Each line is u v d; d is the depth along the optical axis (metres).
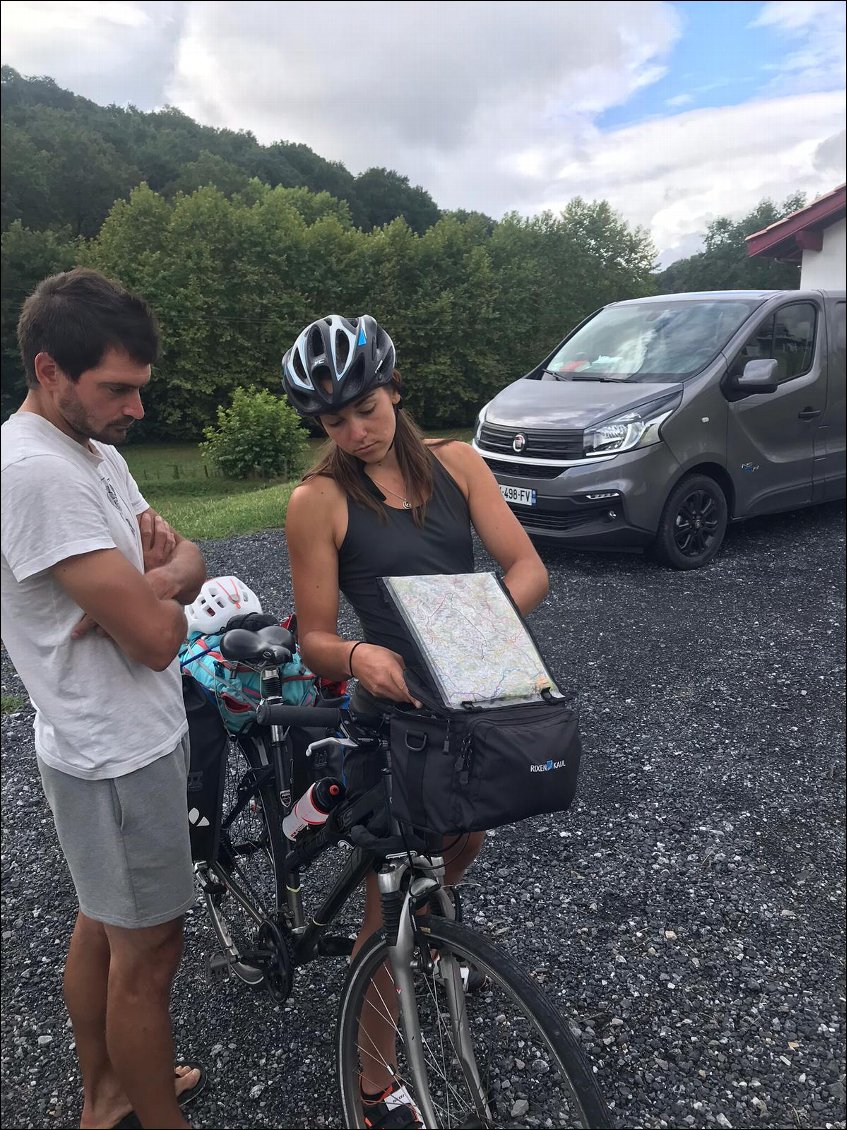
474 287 41.84
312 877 2.90
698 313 6.96
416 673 1.58
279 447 16.94
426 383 41.31
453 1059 1.84
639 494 5.91
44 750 1.59
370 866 1.82
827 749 3.76
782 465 6.78
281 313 40.50
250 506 9.36
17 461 1.41
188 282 39.03
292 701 2.05
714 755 3.72
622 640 4.96
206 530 8.12
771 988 2.44
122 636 1.48
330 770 1.94
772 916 2.74
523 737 1.44
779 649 4.80
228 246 40.75
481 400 42.72
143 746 1.59
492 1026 2.15
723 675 4.48
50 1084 2.16
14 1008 2.41
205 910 2.75
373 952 1.79
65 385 1.45
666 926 2.69
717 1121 2.03
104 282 1.46
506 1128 1.75
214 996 2.43
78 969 1.84
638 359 6.77
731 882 2.90
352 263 41.97
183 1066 2.13
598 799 3.40
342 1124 2.02
